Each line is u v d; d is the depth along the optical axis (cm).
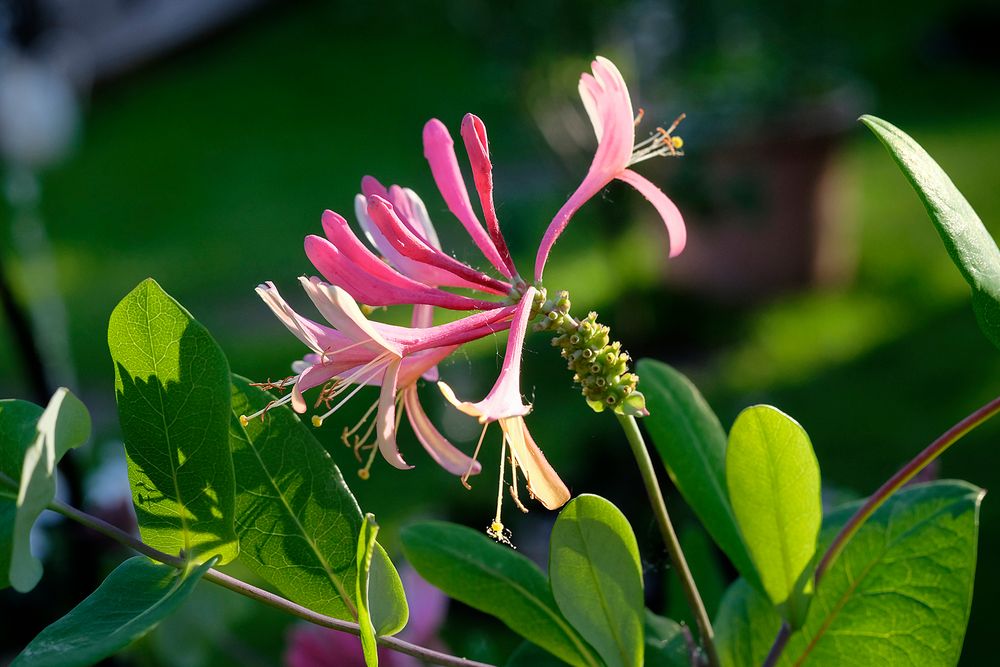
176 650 271
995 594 427
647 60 670
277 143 1227
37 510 120
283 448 146
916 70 1185
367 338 135
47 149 545
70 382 402
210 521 138
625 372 144
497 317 147
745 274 730
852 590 157
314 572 147
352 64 1439
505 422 139
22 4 535
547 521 433
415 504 516
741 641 177
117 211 1095
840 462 562
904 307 717
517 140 730
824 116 704
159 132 1324
